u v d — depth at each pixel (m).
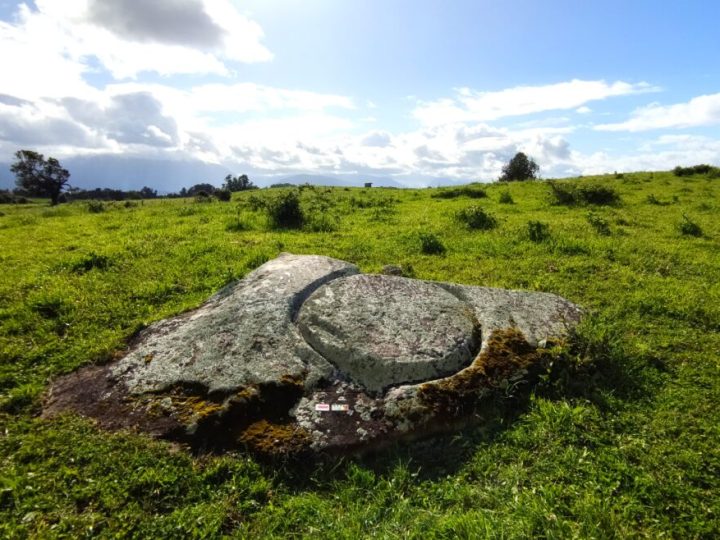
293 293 5.91
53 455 4.10
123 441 4.21
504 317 5.76
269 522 3.61
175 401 4.59
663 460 4.10
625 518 3.53
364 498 3.83
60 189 78.12
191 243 10.63
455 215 14.16
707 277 8.77
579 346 5.33
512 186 24.81
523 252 10.24
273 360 4.93
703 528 3.47
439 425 4.48
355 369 4.86
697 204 16.95
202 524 3.55
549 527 3.38
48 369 5.41
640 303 7.29
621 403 4.83
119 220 15.11
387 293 5.98
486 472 4.04
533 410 4.66
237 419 4.41
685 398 4.96
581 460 4.05
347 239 11.62
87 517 3.53
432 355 5.01
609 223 13.48
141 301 7.26
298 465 4.13
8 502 3.65
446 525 3.42
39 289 7.60
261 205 17.98
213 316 5.63
